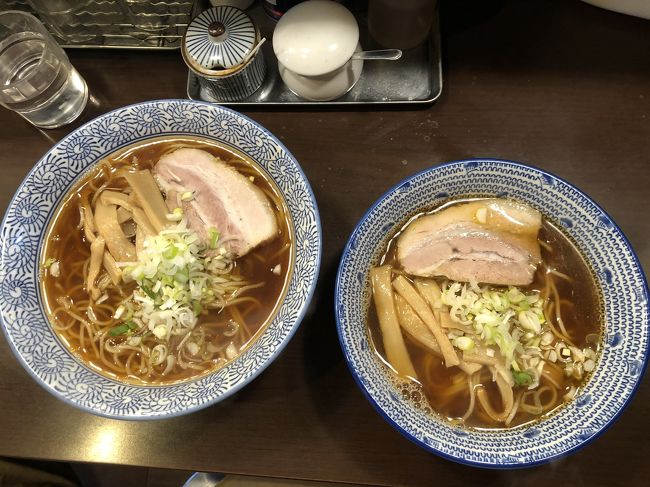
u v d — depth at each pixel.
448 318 0.37
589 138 0.44
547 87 0.46
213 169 0.42
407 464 0.38
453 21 0.47
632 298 0.35
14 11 0.47
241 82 0.44
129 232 0.42
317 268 0.35
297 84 0.44
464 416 0.36
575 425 0.34
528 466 0.31
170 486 0.58
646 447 0.37
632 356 0.34
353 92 0.46
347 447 0.38
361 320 0.37
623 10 0.46
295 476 0.38
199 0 0.49
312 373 0.40
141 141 0.43
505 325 0.36
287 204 0.40
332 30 0.42
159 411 0.34
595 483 0.37
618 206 0.42
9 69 0.48
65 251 0.41
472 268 0.38
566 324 0.37
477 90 0.46
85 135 0.41
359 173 0.44
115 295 0.41
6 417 0.40
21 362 0.36
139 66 0.49
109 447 0.39
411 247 0.39
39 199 0.40
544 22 0.47
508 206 0.38
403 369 0.37
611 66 0.46
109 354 0.39
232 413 0.39
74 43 0.49
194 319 0.39
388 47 0.47
